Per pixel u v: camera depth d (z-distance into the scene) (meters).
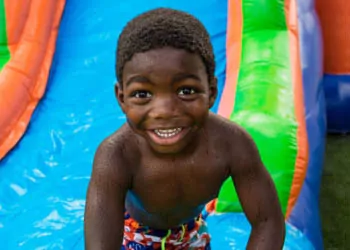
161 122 1.27
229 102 3.06
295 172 2.62
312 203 2.67
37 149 3.25
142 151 1.46
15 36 3.85
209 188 1.51
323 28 4.05
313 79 3.37
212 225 2.47
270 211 1.54
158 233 1.65
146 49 1.23
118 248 1.48
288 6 3.68
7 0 3.84
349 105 4.10
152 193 1.49
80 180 2.92
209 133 1.47
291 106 2.92
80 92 3.66
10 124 3.38
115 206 1.46
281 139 2.68
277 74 3.15
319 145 3.00
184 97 1.27
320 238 2.66
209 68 1.30
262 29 3.58
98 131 3.31
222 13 3.92
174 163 1.46
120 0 4.23
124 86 1.30
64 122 3.44
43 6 4.00
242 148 1.49
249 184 1.52
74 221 2.60
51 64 3.90
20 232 2.59
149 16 1.27
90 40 4.02
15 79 3.57
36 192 2.91
